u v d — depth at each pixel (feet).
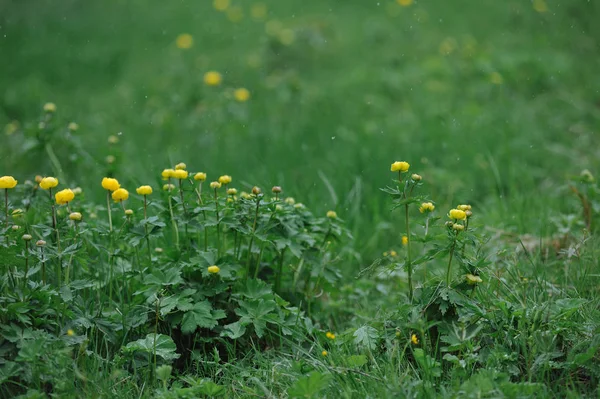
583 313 20.84
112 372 19.47
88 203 29.60
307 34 51.52
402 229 30.58
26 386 18.84
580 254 24.68
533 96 43.57
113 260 24.12
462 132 39.06
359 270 28.14
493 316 19.88
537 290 22.88
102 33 61.00
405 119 41.19
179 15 64.08
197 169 35.32
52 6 65.21
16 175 32.99
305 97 44.14
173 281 21.26
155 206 23.73
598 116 40.09
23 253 20.58
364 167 34.76
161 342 20.20
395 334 20.39
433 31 55.01
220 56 52.70
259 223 22.77
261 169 34.65
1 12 63.26
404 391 17.57
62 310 19.84
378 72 47.42
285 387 19.34
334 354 20.25
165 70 50.96
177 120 42.39
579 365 18.66
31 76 51.96
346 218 30.35
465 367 18.86
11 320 19.27
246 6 64.75
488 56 47.73
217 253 22.66
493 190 33.53
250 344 21.97
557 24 51.62
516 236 27.99
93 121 43.39
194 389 18.62
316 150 37.65
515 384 17.35
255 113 42.63
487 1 59.16
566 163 36.11
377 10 62.18
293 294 24.53
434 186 33.42
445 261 26.66
